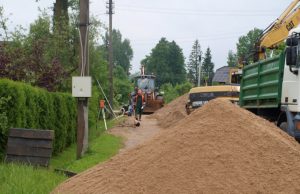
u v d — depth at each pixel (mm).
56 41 22688
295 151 6633
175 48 102188
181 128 7258
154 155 6941
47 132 11289
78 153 14102
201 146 6746
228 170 6359
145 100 42500
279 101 12297
